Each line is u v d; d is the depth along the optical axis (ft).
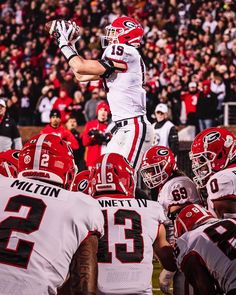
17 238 14.89
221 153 20.34
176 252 16.42
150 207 19.49
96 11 103.45
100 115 52.37
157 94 77.92
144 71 31.01
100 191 19.71
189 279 16.12
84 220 15.28
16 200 15.34
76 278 15.11
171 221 23.27
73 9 104.88
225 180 17.33
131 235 18.93
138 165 30.60
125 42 30.68
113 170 19.62
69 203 15.38
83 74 29.50
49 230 15.03
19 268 14.74
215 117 74.02
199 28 93.20
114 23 30.96
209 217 17.33
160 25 98.63
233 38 89.92
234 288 15.67
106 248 18.75
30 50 99.76
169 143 52.70
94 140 51.55
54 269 14.94
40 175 15.96
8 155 23.38
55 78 85.87
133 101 30.50
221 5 95.20
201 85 75.46
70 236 15.12
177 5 99.45
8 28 105.91
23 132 72.28
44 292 14.76
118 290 18.66
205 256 15.96
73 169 16.43
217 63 84.53
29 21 105.29
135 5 102.68
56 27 29.63
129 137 30.37
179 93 78.38
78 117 77.20
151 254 19.13
